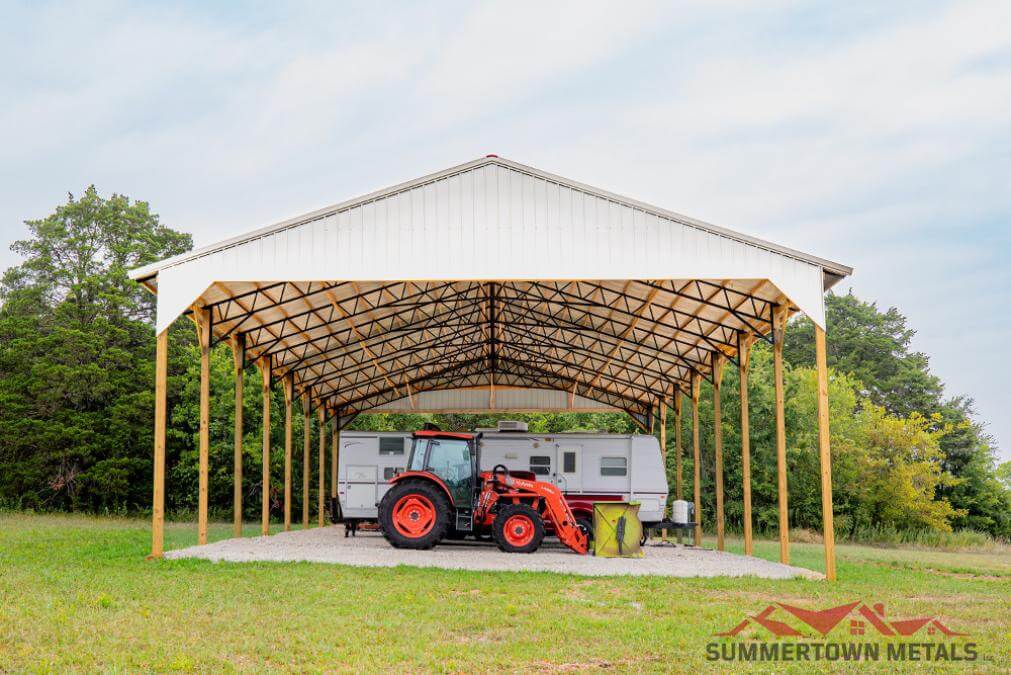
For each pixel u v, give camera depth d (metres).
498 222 14.20
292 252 14.07
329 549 15.29
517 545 15.72
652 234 14.07
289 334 19.73
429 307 20.55
